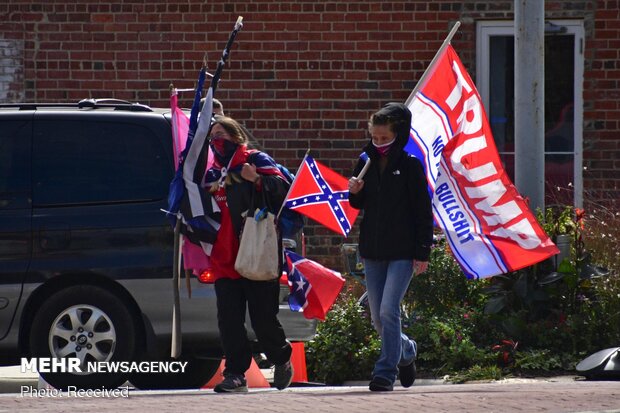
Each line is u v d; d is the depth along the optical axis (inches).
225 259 1114.7
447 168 1247.5
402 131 1098.1
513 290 1455.5
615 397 1051.9
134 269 1218.6
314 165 1173.7
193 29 2082.9
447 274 1494.8
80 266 1222.3
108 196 1241.4
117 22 2089.1
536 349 1421.0
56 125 1263.5
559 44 2075.5
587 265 1471.5
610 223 1659.7
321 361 1439.5
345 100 2071.9
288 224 1157.7
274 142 2081.7
